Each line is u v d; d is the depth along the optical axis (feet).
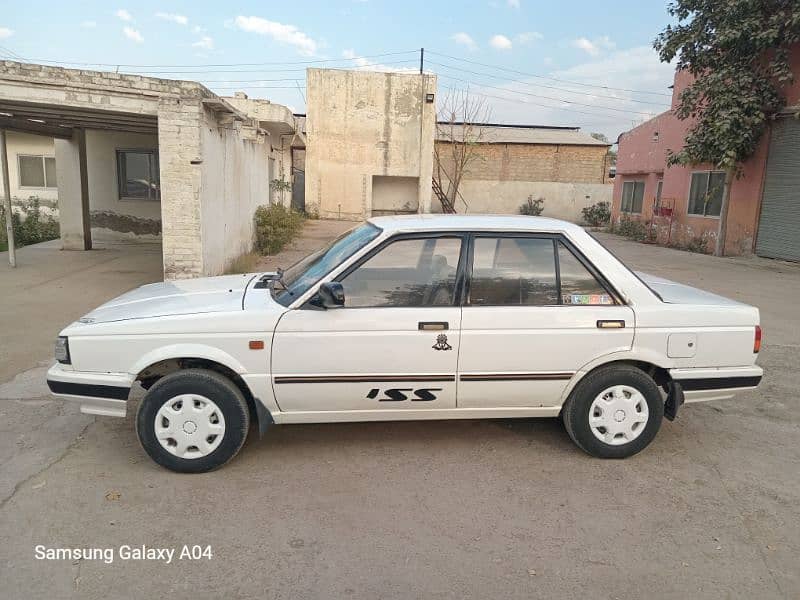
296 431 14.97
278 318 12.47
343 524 11.01
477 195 112.16
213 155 31.71
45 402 16.51
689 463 13.69
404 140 90.63
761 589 9.47
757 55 48.67
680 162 53.11
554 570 9.84
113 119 35.68
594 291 13.35
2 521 10.85
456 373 12.96
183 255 29.22
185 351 12.31
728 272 43.65
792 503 12.05
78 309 27.27
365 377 12.76
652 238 71.15
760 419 16.40
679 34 52.24
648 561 10.11
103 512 11.23
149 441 12.44
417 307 12.85
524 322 12.96
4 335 23.00
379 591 9.25
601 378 13.28
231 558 9.98
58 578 9.41
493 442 14.53
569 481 12.73
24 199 63.46
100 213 53.16
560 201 111.65
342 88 88.84
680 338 13.38
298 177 109.09
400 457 13.67
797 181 47.60
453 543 10.50
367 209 92.07
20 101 27.94
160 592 9.17
